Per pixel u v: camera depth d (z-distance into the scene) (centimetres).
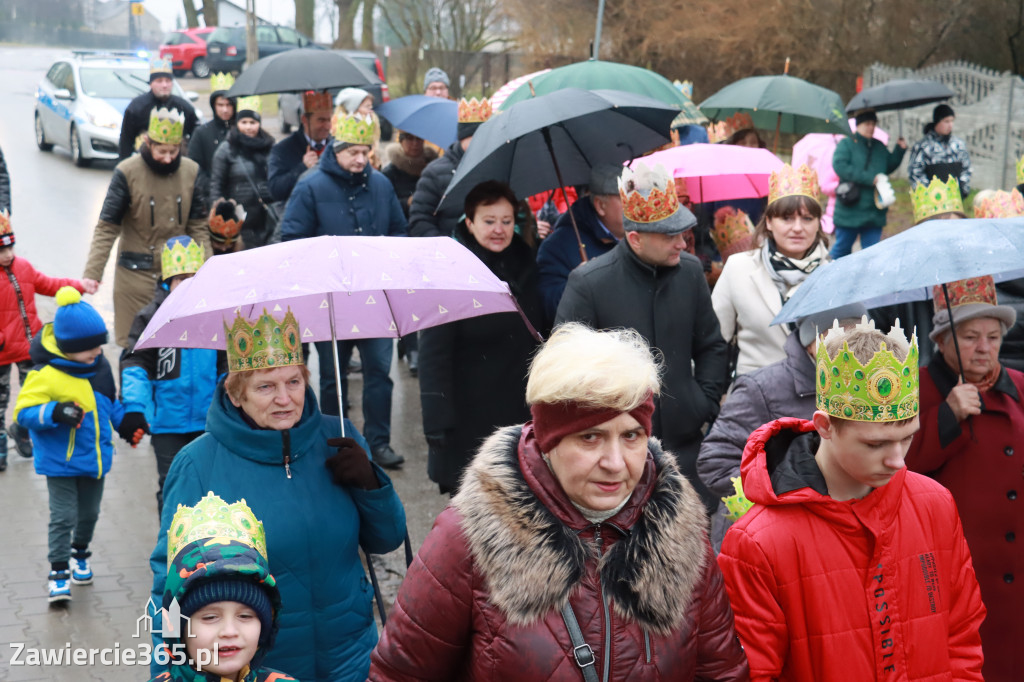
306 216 766
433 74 1311
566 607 244
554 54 2370
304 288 338
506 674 243
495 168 638
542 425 245
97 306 1202
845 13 2102
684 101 818
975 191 2094
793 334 419
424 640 255
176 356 557
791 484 298
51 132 2145
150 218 873
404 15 2925
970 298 381
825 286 367
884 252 362
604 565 247
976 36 2195
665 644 249
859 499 297
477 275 362
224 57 3553
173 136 859
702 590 260
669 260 498
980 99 2106
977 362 380
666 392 501
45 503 711
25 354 779
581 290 503
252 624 289
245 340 347
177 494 347
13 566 614
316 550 348
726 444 414
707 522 265
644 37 2202
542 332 585
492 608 246
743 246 735
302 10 4050
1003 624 384
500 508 248
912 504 305
